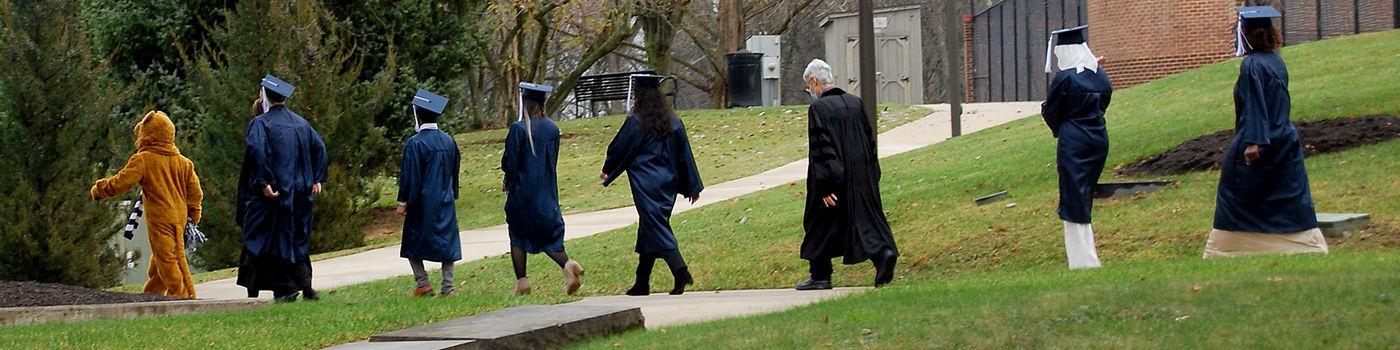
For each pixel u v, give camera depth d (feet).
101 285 115.55
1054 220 95.30
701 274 94.79
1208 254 76.48
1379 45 167.63
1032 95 287.48
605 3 265.75
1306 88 140.15
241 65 140.97
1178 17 222.89
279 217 80.33
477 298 75.25
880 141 184.44
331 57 168.04
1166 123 130.21
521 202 82.12
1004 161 127.95
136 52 169.27
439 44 179.83
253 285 81.25
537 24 271.49
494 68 291.38
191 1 167.02
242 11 141.79
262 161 79.66
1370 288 51.29
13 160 113.09
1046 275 72.84
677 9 281.95
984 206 105.60
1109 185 102.99
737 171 171.63
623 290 90.74
